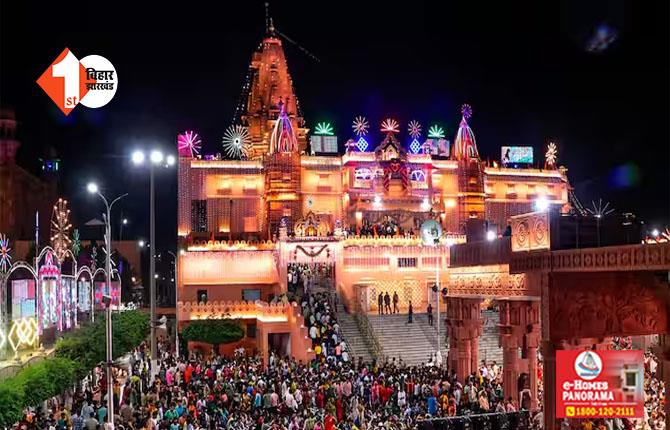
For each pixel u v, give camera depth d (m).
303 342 48.81
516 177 79.12
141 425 28.11
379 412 32.69
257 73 82.00
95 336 35.47
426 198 72.62
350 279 62.88
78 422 28.28
